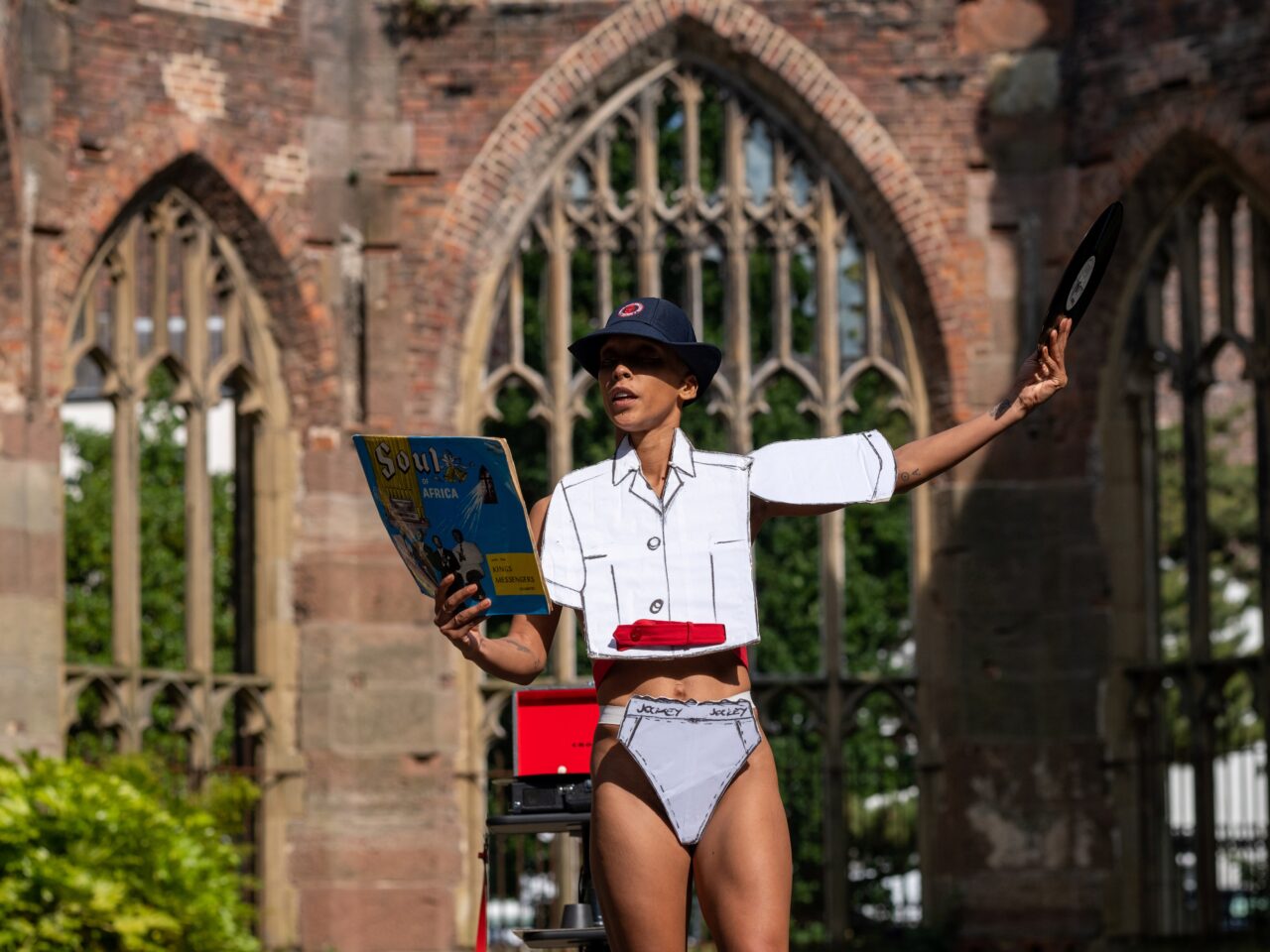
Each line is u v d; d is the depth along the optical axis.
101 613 32.59
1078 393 19.20
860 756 30.16
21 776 13.78
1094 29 19.08
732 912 4.26
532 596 4.41
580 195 20.97
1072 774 18.83
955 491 19.12
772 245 19.70
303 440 18.98
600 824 4.40
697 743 4.39
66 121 17.64
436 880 18.67
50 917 13.14
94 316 17.98
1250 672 18.45
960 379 19.20
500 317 29.45
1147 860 18.91
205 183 18.53
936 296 19.23
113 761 15.86
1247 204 18.58
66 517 33.56
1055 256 19.17
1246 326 37.81
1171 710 30.91
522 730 6.67
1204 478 19.06
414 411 19.11
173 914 13.79
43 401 17.27
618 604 4.44
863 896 29.72
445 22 19.34
